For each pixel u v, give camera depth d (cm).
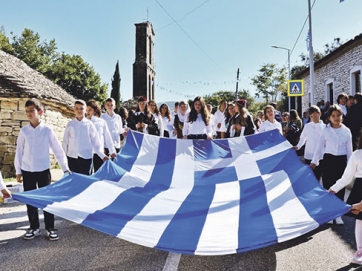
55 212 361
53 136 488
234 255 408
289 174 504
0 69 1311
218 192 487
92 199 414
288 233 342
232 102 1001
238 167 573
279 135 647
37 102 480
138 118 880
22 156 481
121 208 410
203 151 624
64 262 391
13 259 400
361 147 386
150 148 624
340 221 524
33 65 4788
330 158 526
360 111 809
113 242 460
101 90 4588
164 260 395
